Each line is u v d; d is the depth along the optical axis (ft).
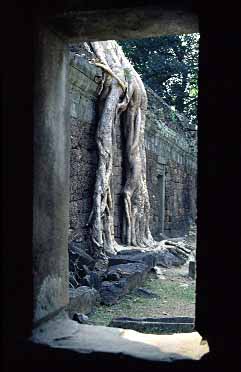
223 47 7.57
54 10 8.21
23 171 8.22
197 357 7.72
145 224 37.50
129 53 64.75
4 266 8.15
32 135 8.23
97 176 29.68
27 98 8.23
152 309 21.70
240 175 7.43
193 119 76.69
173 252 38.75
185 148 65.92
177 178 62.49
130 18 8.38
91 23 8.62
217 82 7.57
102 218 29.78
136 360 7.72
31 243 8.25
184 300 23.95
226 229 7.46
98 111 30.60
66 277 9.95
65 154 9.86
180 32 9.05
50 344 8.21
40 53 8.52
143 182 36.86
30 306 8.29
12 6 8.18
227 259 7.44
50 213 9.01
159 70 67.26
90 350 8.02
